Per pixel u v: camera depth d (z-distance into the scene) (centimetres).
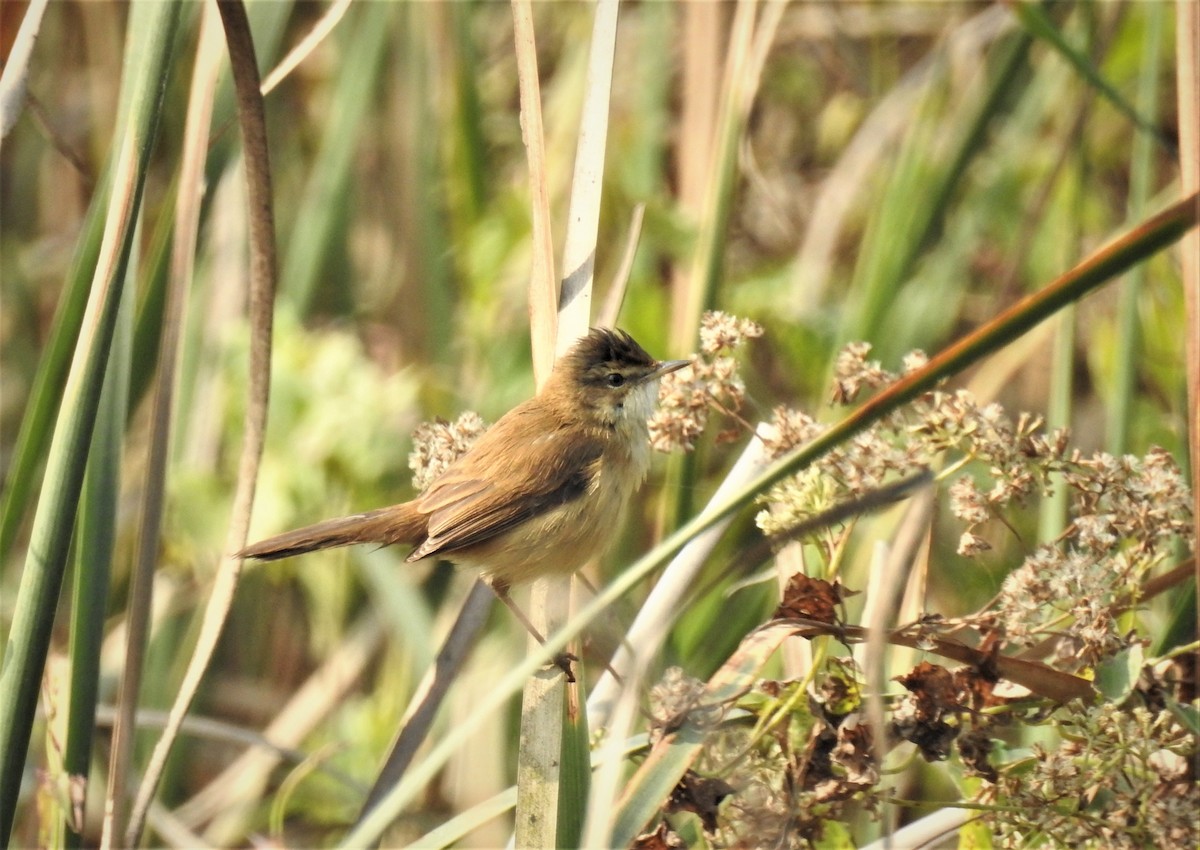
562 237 1278
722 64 1249
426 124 1338
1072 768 619
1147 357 1198
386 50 1357
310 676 1343
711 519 530
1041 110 1304
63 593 1298
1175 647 746
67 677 773
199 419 1241
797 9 1461
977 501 679
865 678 644
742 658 643
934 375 518
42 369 774
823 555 689
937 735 619
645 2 1305
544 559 881
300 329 1235
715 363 752
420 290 1353
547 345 723
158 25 681
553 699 678
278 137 1461
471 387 1264
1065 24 1245
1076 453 678
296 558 1255
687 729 632
